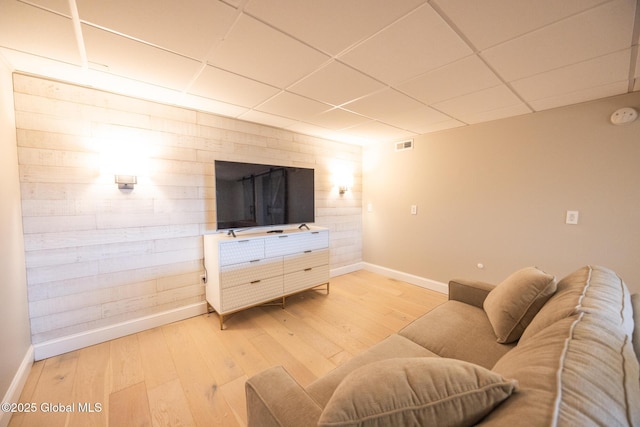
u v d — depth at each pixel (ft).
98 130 6.97
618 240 7.19
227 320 8.52
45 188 6.34
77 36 4.66
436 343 4.76
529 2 3.83
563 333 2.77
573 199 7.84
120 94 7.23
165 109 7.98
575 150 7.75
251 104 8.00
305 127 10.49
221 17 4.19
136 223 7.61
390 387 2.15
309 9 4.01
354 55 5.32
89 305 7.00
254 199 9.29
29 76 6.10
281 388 2.95
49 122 6.35
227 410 4.99
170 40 4.82
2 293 4.87
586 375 2.00
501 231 9.30
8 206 5.32
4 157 5.24
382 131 11.03
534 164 8.50
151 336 7.52
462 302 6.48
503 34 4.59
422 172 11.52
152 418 4.80
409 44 4.93
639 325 3.39
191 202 8.57
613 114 7.00
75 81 6.48
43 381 5.66
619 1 3.76
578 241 7.80
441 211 10.93
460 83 6.51
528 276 4.88
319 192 12.25
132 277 7.61
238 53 5.25
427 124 9.97
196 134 8.57
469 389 2.10
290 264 9.58
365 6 3.94
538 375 2.16
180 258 8.43
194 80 6.42
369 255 13.96
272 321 8.48
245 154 9.70
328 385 3.58
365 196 14.03
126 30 4.51
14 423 4.67
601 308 3.23
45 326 6.43
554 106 7.97
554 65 5.60
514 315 4.66
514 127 8.89
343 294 10.82
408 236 12.17
